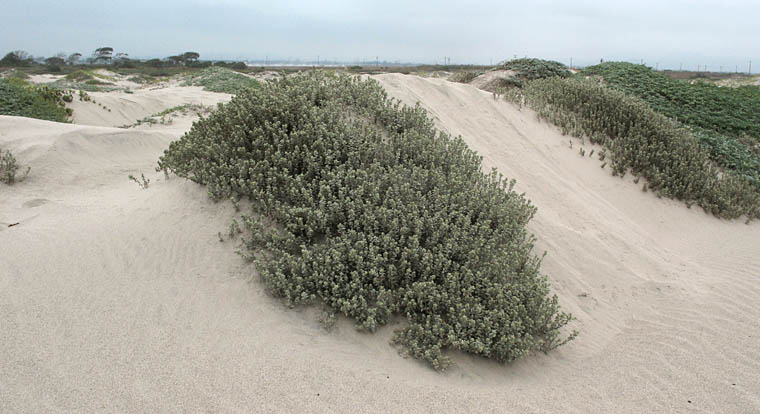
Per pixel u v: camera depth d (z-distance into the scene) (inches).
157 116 536.4
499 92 497.4
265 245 198.4
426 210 212.1
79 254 187.9
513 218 239.1
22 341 143.4
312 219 199.5
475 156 301.0
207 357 146.7
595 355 186.2
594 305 226.5
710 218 361.7
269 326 165.9
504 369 166.6
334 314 175.6
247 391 135.3
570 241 272.2
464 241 201.8
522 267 213.9
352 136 250.5
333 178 216.2
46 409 121.4
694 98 584.4
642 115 440.8
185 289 176.6
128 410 124.1
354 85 330.0
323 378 144.7
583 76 673.0
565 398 153.3
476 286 184.2
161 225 208.4
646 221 344.8
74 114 561.6
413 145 260.5
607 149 414.6
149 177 297.6
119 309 162.2
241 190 218.1
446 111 421.7
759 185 417.1
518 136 409.7
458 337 167.3
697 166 391.9
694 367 171.5
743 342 186.4
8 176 280.2
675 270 273.6
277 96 272.1
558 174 372.5
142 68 2194.9
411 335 167.2
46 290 166.6
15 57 2192.4
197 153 243.0
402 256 185.6
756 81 1149.1
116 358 141.9
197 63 2448.3
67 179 295.1
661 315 217.6
